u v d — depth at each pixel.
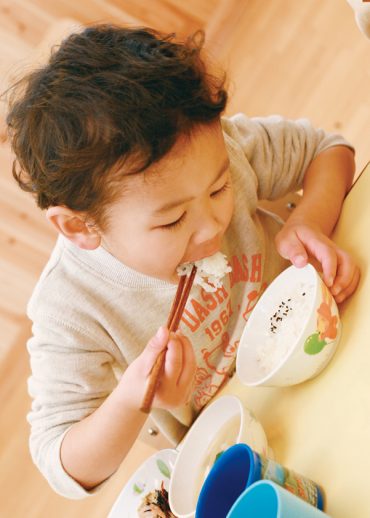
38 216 2.13
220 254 0.86
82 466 0.87
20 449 1.89
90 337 0.96
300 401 0.66
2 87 1.79
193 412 1.09
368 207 0.80
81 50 0.72
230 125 1.04
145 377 0.75
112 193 0.70
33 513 1.78
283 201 1.13
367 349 0.60
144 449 1.70
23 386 1.98
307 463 0.59
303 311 0.70
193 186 0.68
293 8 2.00
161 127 0.65
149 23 2.18
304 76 1.87
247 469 0.56
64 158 0.70
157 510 0.79
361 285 0.69
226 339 1.06
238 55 2.05
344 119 1.72
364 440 0.54
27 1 2.21
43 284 0.97
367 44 1.78
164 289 0.96
